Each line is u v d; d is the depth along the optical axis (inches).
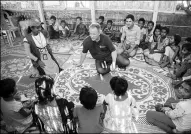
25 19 250.2
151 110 124.1
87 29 245.6
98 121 92.7
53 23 239.5
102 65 159.6
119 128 94.5
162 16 210.7
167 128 105.2
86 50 152.3
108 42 146.7
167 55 169.9
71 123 94.8
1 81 94.0
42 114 91.8
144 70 167.2
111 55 153.4
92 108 92.5
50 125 92.3
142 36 203.0
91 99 88.7
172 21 209.2
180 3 201.2
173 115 100.4
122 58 168.7
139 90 143.0
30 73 170.2
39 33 147.5
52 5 242.7
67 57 194.7
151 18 217.0
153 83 150.5
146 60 182.9
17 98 115.3
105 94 138.9
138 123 113.7
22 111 98.8
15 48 220.8
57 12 246.2
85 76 161.6
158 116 108.2
